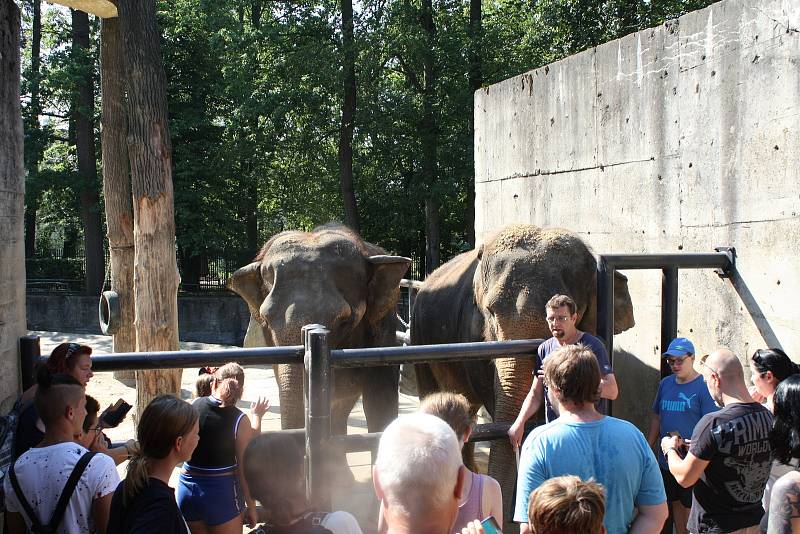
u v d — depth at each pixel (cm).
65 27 3050
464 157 2145
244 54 2353
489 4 2694
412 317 788
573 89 729
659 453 461
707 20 540
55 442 302
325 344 358
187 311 2259
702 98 548
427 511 214
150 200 916
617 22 1912
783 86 466
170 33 2431
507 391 461
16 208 443
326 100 2320
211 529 409
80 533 290
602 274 456
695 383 443
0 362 406
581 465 279
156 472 273
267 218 3058
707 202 543
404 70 2486
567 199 747
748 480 338
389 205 2536
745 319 503
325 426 362
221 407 412
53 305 2398
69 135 2925
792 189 459
